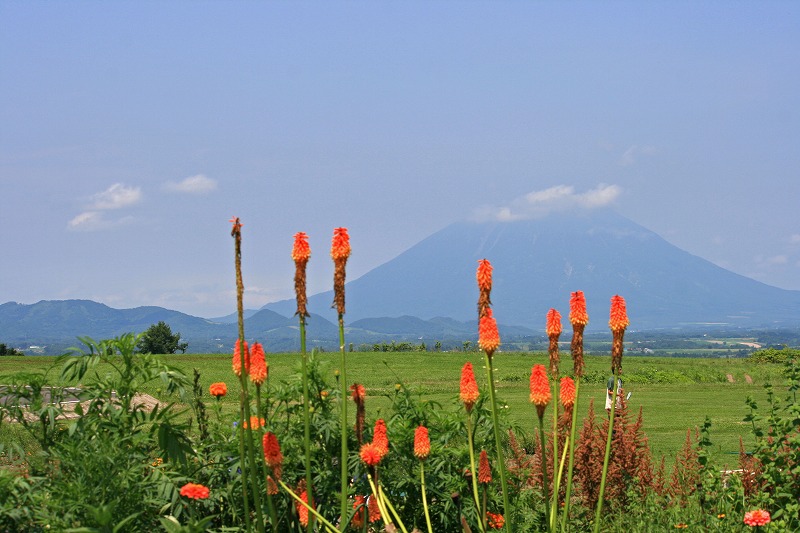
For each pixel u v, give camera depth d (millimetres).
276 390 7133
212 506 6328
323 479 6652
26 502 5797
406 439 7109
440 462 7059
